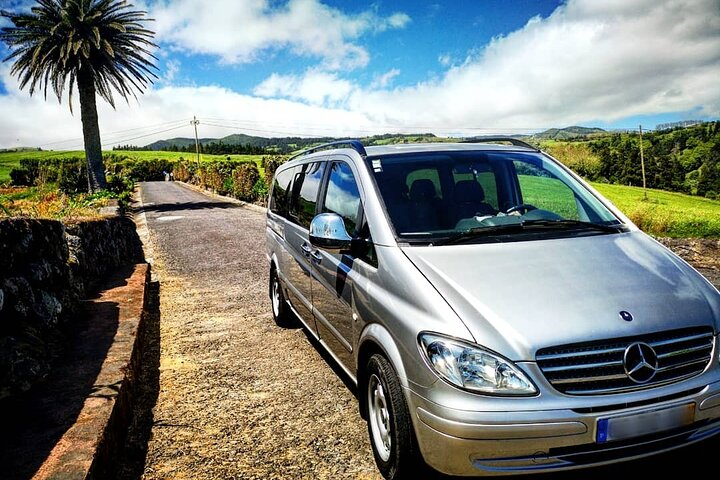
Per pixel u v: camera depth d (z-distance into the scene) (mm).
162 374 4758
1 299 3758
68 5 27438
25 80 28609
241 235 14617
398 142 4438
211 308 7148
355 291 3326
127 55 30172
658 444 2465
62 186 25922
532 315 2486
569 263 2902
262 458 3260
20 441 2758
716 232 14000
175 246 13273
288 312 6004
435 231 3260
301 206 5031
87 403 3230
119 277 7578
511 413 2307
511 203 3840
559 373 2371
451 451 2400
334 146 4660
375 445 3088
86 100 29250
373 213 3371
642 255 3119
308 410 3936
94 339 4539
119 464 3209
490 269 2807
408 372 2611
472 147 4188
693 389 2471
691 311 2615
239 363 4992
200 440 3508
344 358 3758
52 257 5215
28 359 3592
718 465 2906
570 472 2861
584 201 3879
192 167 67000
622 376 2391
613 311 2523
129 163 95750
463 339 2428
